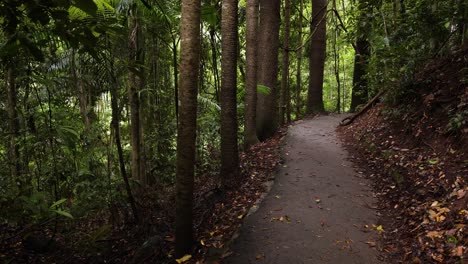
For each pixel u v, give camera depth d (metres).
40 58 2.16
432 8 5.77
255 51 7.97
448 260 3.07
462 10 5.61
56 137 4.98
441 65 6.54
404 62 6.88
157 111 8.38
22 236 3.94
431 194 4.25
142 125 7.09
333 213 4.52
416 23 6.18
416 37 6.47
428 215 3.83
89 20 2.42
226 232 4.34
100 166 6.26
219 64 11.30
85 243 4.18
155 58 7.59
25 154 5.27
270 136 9.56
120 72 5.18
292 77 16.27
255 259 3.62
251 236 4.07
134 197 5.57
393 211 4.43
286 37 11.17
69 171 5.59
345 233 4.00
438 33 6.21
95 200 5.05
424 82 6.51
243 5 12.16
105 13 3.88
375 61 7.46
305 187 5.47
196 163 7.75
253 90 8.33
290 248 3.75
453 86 5.85
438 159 4.87
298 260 3.53
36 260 3.95
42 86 5.43
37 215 3.48
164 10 4.96
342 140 8.29
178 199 3.76
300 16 13.09
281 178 5.96
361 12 8.37
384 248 3.64
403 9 7.42
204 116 8.31
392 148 6.12
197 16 3.34
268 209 4.73
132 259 4.07
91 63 5.18
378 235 3.92
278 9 9.43
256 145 8.43
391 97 7.14
